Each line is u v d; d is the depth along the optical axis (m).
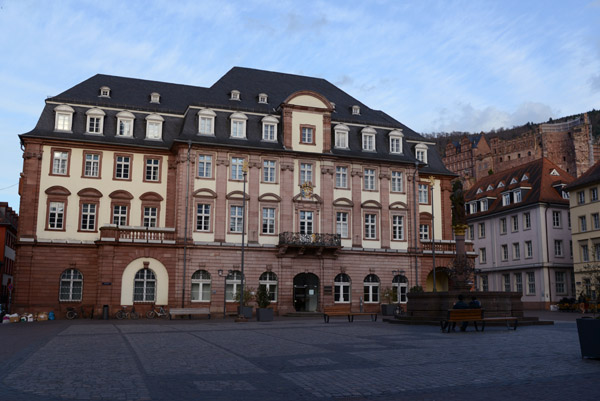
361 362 13.93
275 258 47.00
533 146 174.50
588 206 58.78
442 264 52.41
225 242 45.81
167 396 9.82
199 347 17.89
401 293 50.75
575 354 15.04
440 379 11.41
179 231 44.81
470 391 10.18
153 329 27.36
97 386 10.73
